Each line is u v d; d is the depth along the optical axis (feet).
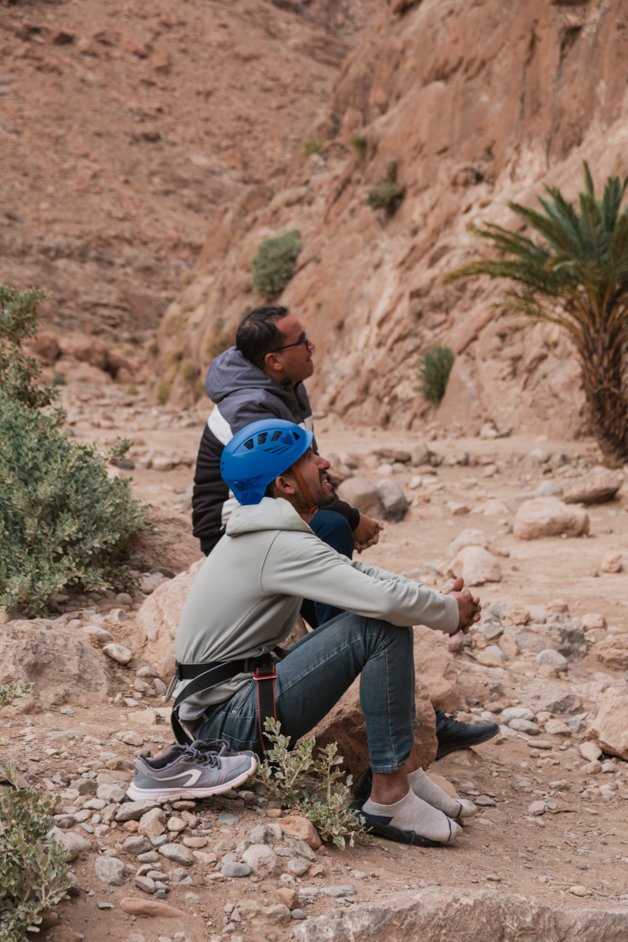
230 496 14.08
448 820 12.27
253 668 11.99
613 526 34.27
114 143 236.43
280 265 96.58
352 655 11.84
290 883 10.50
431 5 102.32
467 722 17.43
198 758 11.67
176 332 122.83
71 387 131.34
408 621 11.55
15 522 20.53
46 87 246.06
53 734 13.57
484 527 35.42
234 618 11.76
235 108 266.16
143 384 147.54
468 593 12.17
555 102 72.13
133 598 21.44
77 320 177.17
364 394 75.92
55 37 261.44
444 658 17.43
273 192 123.85
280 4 334.65
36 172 216.54
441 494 40.96
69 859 10.32
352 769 13.80
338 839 11.36
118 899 9.90
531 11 74.90
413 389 68.90
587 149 68.39
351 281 85.56
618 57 66.85
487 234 46.47
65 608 20.03
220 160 245.45
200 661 12.00
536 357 57.31
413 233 81.92
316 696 11.87
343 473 43.52
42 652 15.61
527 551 31.22
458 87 81.71
